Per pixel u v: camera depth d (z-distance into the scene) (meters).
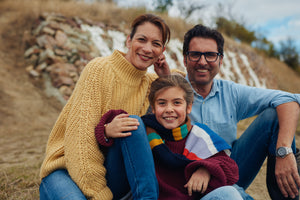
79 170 1.85
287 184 2.11
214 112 2.52
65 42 9.43
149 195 1.75
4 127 6.25
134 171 1.79
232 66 15.45
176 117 2.02
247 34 23.28
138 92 2.38
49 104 7.82
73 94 2.16
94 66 2.13
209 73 2.51
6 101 7.34
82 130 1.91
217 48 2.51
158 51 2.27
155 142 1.99
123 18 12.10
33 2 11.05
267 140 2.30
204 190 1.81
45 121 6.96
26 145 5.09
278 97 2.28
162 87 2.02
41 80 8.58
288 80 20.59
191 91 2.11
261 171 3.88
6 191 2.90
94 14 11.76
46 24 9.61
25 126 6.47
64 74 8.66
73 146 1.90
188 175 1.90
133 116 1.90
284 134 2.14
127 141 1.80
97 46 10.07
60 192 1.82
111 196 1.93
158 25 2.23
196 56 2.51
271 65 21.56
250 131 2.41
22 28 10.18
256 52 21.05
